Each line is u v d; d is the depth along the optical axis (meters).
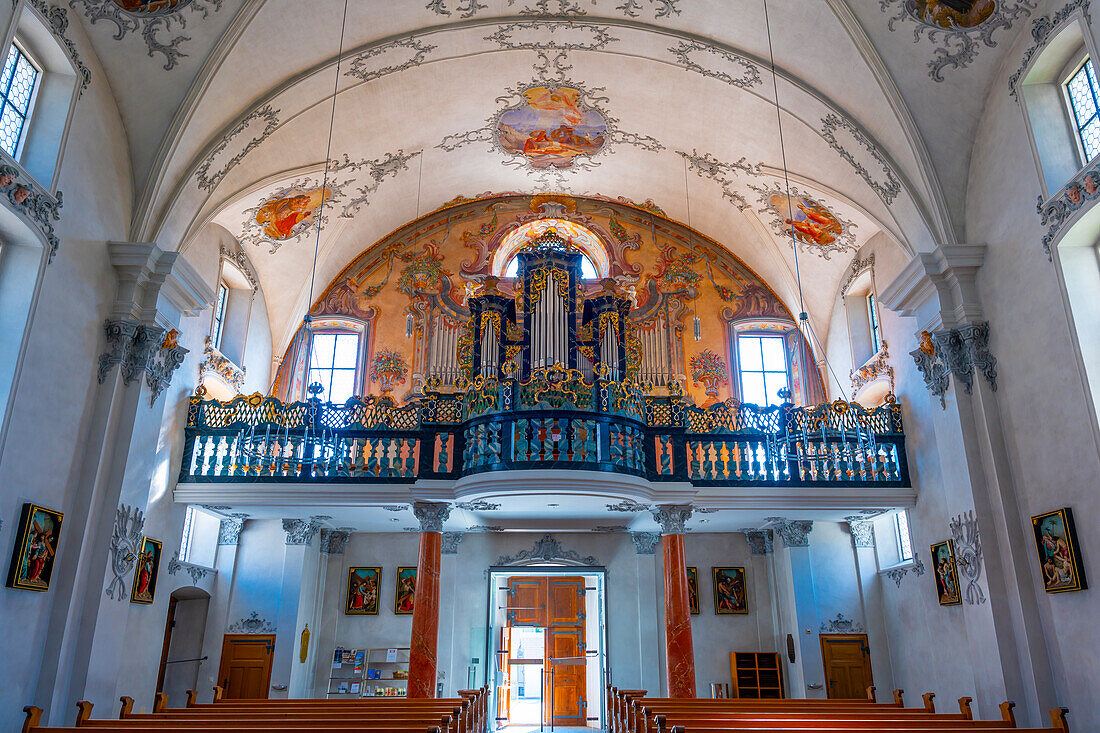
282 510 16.98
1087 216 10.33
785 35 13.82
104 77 12.14
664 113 17.69
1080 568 10.22
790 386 20.27
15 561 10.02
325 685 18.52
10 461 9.98
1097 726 9.91
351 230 19.89
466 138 19.00
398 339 20.31
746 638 19.36
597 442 14.59
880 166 14.01
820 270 19.39
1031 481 11.41
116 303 12.54
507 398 14.95
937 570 14.70
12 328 10.15
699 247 21.55
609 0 14.68
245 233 17.73
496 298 16.86
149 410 13.00
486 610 19.61
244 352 18.33
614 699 13.80
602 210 21.91
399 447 15.91
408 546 19.89
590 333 16.66
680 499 15.48
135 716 10.23
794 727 8.77
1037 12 11.30
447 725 8.88
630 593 19.81
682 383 20.08
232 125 13.95
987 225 12.60
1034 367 11.38
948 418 12.92
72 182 11.29
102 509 11.88
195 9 12.03
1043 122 11.48
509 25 15.36
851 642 17.77
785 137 16.05
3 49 9.59
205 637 17.77
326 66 14.64
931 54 12.45
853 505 15.77
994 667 11.42
